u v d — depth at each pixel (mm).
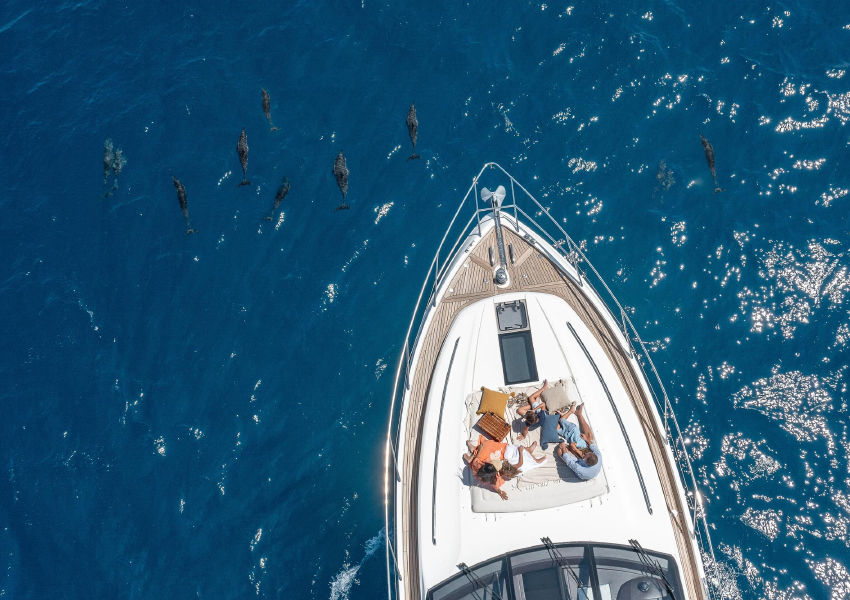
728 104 23406
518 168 23438
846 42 23766
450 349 17719
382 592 18969
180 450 20828
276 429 20891
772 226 21672
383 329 21844
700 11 24797
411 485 16719
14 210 24641
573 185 23000
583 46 24703
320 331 21984
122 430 21203
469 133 24125
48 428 21406
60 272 23531
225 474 20469
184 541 19766
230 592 19141
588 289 18453
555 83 24406
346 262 22766
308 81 25531
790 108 23047
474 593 14867
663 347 20781
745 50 24062
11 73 27266
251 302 22531
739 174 22469
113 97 26156
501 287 18469
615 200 22641
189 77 25969
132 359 22141
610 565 14773
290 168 24156
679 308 21188
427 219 23078
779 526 18453
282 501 20062
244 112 25203
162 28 27250
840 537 18141
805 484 18750
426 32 25688
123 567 19609
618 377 17312
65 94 26562
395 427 20703
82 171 24953
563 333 17594
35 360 22375
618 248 22047
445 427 16781
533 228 22375
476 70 24891
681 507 15898
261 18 26859
